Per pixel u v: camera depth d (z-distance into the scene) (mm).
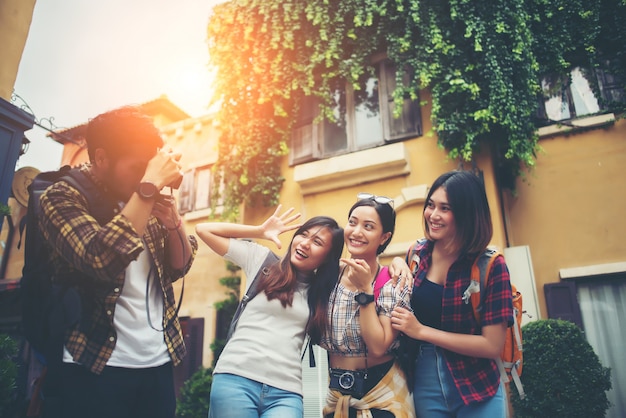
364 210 2588
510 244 6320
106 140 1850
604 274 5789
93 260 1586
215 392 2350
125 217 1673
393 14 6848
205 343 8945
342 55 7258
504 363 2332
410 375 2471
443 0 6547
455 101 6305
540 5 6590
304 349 2717
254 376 2342
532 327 5094
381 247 2693
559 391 4707
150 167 1804
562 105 6551
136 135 1854
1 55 4902
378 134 7211
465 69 6180
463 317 2316
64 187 1795
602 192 6074
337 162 7000
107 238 1600
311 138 7633
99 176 1894
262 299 2541
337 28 7141
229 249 2732
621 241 5836
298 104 7613
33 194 1821
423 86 6309
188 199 10312
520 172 6395
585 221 6078
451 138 6258
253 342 2428
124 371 1824
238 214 7762
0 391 2805
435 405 2332
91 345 1742
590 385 4684
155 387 1946
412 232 6418
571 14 6441
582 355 4816
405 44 6492
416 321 2250
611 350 5652
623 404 5465
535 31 6590
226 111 7977
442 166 6488
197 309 9375
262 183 7543
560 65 6441
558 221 6207
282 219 2838
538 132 6477
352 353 2441
